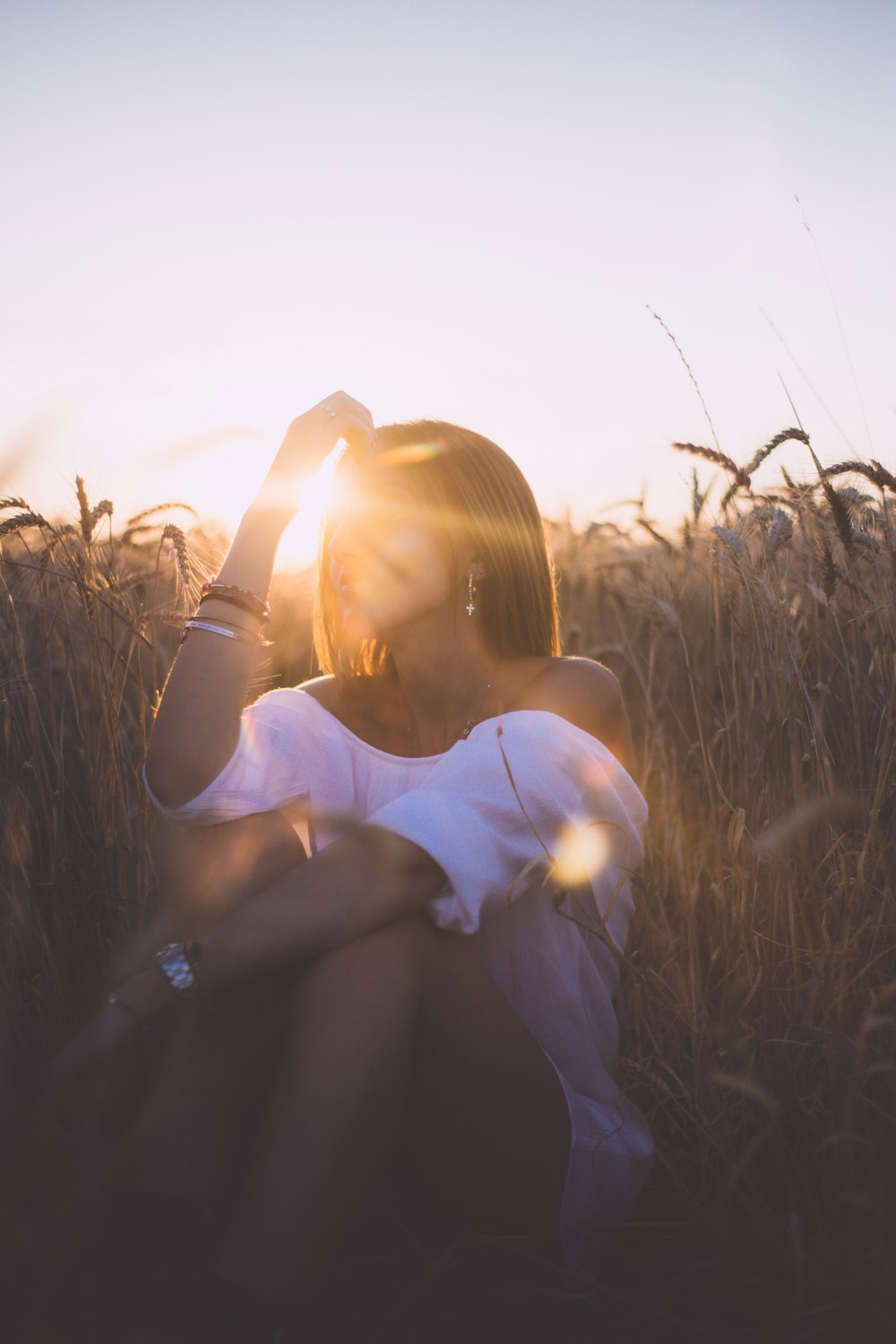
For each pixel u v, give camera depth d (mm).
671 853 2412
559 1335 1532
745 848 2088
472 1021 1538
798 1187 1732
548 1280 1621
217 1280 1303
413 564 1791
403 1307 1457
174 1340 1287
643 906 1729
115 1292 1288
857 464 2238
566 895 1693
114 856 2150
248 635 1740
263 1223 1320
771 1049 1850
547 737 1649
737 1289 1584
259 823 1723
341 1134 1361
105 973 2014
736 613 2537
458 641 1854
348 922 1472
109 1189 1284
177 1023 1415
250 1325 1295
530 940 1685
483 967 1617
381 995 1438
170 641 2826
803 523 2432
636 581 3330
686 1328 1459
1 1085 1596
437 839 1508
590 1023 1750
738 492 2441
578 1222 1616
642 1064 1923
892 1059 1681
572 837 1646
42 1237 1229
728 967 2002
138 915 2080
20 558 2396
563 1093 1604
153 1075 1418
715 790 2402
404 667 1872
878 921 1881
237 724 1709
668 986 2018
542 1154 1581
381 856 1507
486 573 1862
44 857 2162
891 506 2248
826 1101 1764
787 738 2252
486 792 1580
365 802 1832
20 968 1963
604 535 3693
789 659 2223
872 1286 1342
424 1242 1698
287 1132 1357
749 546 2385
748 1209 1508
